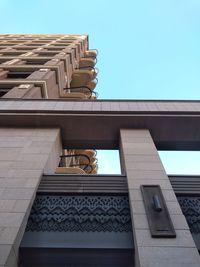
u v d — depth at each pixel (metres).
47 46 32.94
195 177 9.66
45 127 12.44
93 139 12.62
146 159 9.86
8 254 6.12
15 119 12.41
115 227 7.68
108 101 14.34
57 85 22.81
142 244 6.36
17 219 7.07
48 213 8.09
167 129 12.47
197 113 12.49
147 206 7.47
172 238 6.54
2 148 10.45
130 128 12.50
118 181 9.34
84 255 7.15
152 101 14.36
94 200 8.67
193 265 5.80
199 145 12.71
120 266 7.09
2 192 8.05
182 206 8.48
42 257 7.09
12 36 41.41
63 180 9.30
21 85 18.41
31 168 9.27
